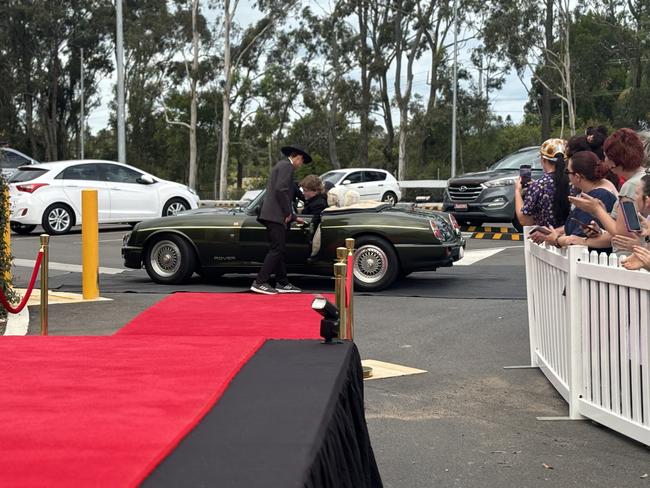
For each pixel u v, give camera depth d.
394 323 8.71
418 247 10.59
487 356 7.24
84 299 10.20
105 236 19.81
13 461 1.98
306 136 61.12
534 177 19.28
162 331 6.62
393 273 10.64
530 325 6.88
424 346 7.64
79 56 58.56
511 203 18.94
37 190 19.61
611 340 4.96
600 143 6.92
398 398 5.90
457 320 8.84
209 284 11.56
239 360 3.09
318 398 2.52
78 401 2.57
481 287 11.08
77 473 1.88
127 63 59.78
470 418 5.41
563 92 50.69
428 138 56.91
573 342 5.37
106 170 20.61
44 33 55.69
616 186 6.62
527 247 6.89
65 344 3.58
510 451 4.73
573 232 5.88
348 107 52.59
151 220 11.67
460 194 19.52
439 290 10.82
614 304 4.92
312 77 53.22
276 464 1.92
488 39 48.28
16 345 3.56
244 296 8.80
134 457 1.99
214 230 11.28
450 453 4.70
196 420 2.30
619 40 49.34
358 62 51.69
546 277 6.29
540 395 5.98
